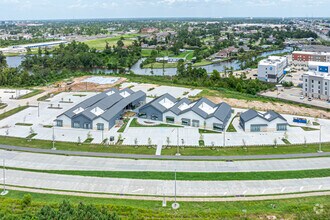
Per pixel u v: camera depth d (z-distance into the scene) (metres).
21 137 88.06
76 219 46.62
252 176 65.75
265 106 121.88
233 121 103.00
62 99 129.12
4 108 116.69
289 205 54.56
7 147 81.12
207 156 76.00
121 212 52.06
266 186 61.81
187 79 173.75
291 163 72.00
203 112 99.06
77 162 72.75
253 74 194.38
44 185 62.31
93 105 104.19
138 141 85.44
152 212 52.25
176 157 75.44
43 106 119.56
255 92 146.25
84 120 95.62
